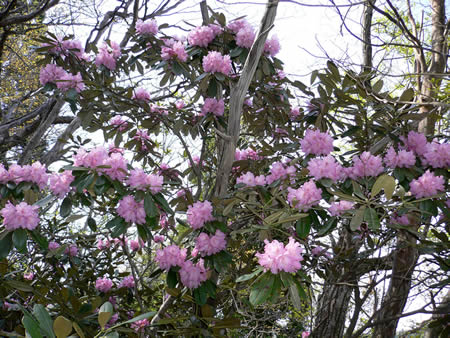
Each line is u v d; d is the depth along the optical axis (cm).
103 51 330
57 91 318
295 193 191
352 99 243
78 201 271
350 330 240
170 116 305
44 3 364
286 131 341
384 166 236
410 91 231
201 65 314
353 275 271
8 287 233
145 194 201
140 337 218
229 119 243
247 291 249
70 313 225
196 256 223
